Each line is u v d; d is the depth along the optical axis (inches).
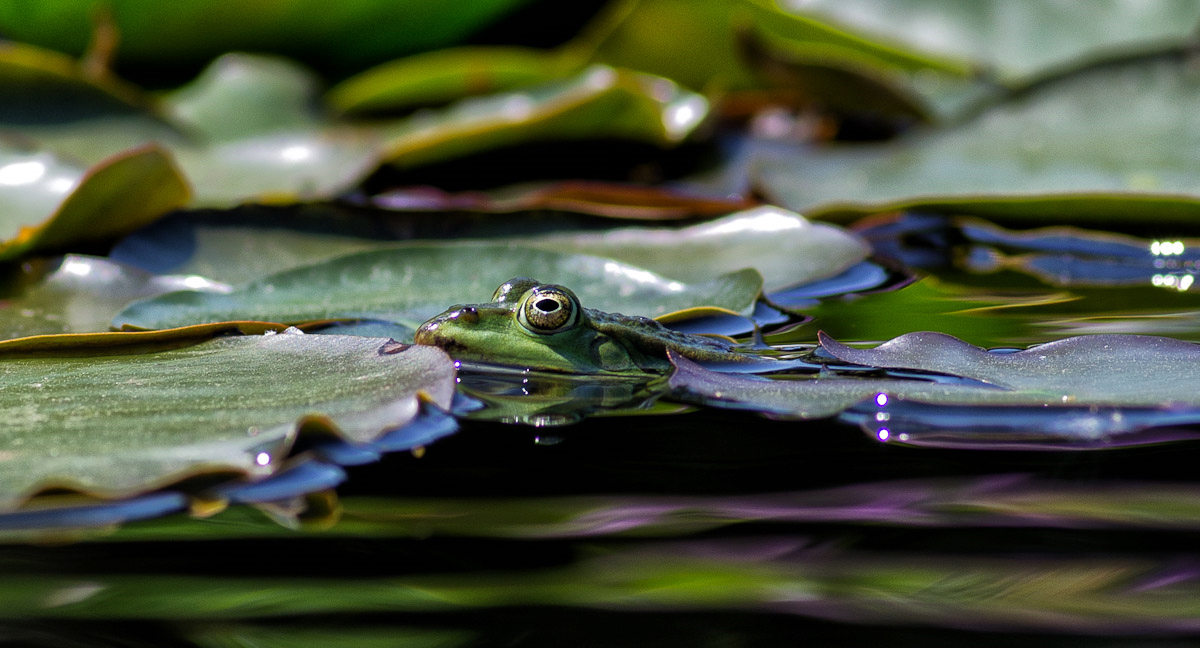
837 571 27.8
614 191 35.5
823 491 28.6
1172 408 29.4
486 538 28.1
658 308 32.1
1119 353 30.2
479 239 33.8
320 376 29.6
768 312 32.7
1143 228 34.9
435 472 28.9
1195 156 35.9
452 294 32.2
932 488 28.6
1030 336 31.7
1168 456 29.0
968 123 37.5
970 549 28.0
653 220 34.0
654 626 27.4
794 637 27.3
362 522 28.3
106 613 27.5
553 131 37.2
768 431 29.6
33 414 29.0
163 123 36.7
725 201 35.1
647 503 28.5
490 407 30.0
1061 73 37.4
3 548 28.1
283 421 28.8
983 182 35.7
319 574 27.8
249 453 28.4
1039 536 28.1
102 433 28.6
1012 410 29.6
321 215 33.6
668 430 29.6
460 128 36.9
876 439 29.4
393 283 32.3
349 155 36.3
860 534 28.1
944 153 36.9
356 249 33.4
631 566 27.9
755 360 30.9
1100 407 29.5
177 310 31.5
